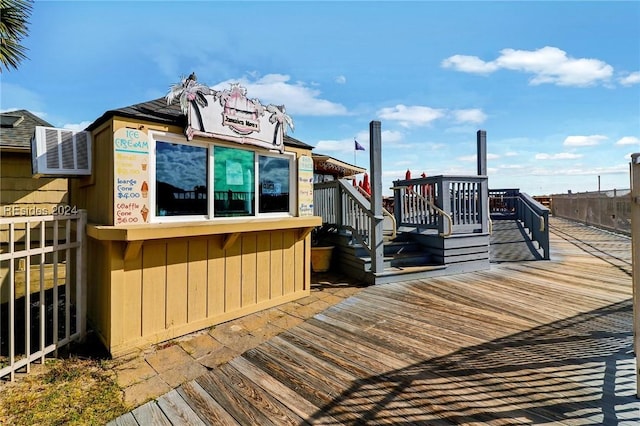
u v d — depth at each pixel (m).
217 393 2.23
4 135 5.66
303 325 3.53
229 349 2.98
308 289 4.71
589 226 13.33
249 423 1.89
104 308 3.03
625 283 5.09
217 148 3.64
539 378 2.29
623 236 10.47
